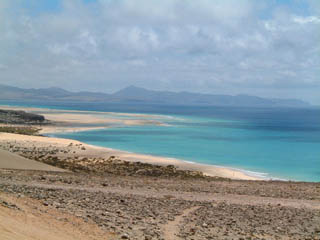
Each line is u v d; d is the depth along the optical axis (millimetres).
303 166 58000
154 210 16328
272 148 79812
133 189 23453
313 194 25578
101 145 77500
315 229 14734
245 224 14945
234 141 91312
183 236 12234
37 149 58625
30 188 19125
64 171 35531
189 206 18156
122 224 13062
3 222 10039
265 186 29391
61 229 11203
